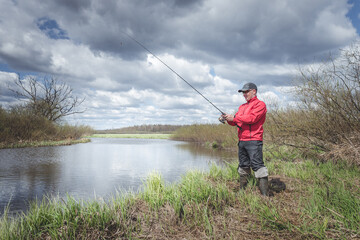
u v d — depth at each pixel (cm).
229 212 279
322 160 550
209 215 268
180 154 1170
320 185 370
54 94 2728
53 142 1881
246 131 336
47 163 841
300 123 603
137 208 291
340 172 436
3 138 1580
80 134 3162
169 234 229
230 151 1337
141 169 716
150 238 222
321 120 556
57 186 496
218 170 516
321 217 248
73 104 2850
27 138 1800
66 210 248
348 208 254
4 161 873
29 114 2025
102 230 225
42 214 246
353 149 468
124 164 825
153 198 312
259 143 331
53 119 2592
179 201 290
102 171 685
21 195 428
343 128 529
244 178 360
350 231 212
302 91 564
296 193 343
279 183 396
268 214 255
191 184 355
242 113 336
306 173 456
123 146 1797
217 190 337
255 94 333
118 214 260
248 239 213
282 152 723
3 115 1700
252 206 284
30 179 570
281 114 669
